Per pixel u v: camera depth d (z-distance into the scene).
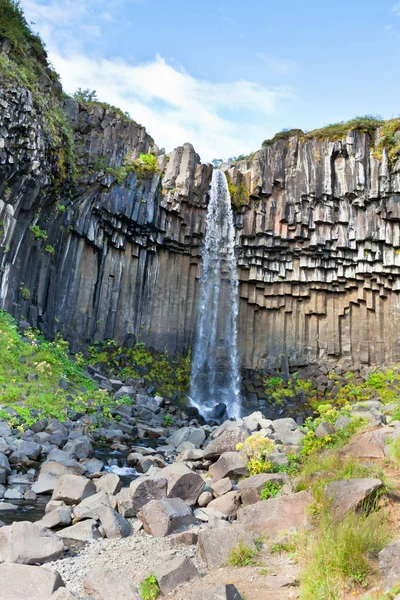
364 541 4.79
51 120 18.00
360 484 5.88
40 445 10.40
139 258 23.84
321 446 8.59
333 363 25.25
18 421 11.50
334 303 25.89
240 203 25.16
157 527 6.66
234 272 25.66
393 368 24.08
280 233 25.08
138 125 23.98
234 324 25.55
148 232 23.47
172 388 21.97
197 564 5.50
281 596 4.46
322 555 4.77
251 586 4.72
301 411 23.42
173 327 24.36
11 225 16.03
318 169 25.08
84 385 16.41
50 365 15.51
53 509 7.43
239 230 25.28
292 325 25.92
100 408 15.14
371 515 5.44
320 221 24.95
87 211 21.00
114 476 8.52
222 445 10.31
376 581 4.46
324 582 4.41
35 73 18.55
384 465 7.02
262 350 25.80
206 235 25.08
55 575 4.72
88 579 4.85
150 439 14.11
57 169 18.30
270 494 7.27
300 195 24.91
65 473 9.21
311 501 6.10
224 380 24.45
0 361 14.03
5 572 4.77
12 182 16.03
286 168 25.48
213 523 6.80
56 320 19.52
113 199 21.81
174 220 24.30
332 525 5.17
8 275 16.45
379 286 25.20
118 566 5.55
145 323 23.69
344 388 23.98
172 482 7.76
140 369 21.52
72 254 20.72
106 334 22.05
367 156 24.86
